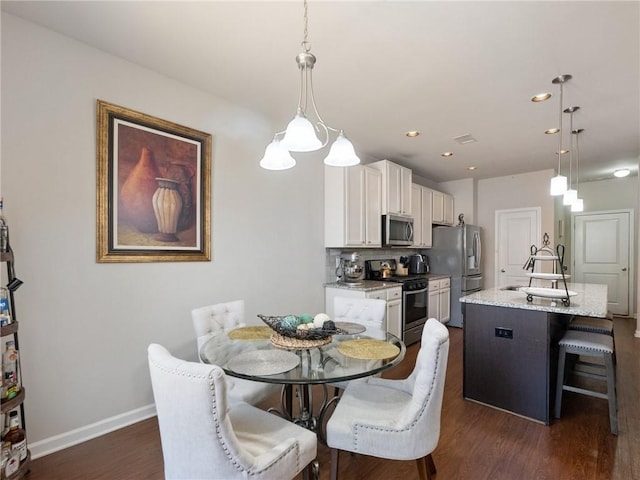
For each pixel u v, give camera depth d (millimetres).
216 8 1739
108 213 2143
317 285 3738
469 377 2631
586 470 1793
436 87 2594
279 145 1823
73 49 2010
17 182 1813
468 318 2643
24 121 1837
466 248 5180
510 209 5609
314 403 2564
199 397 1066
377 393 1787
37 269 1879
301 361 1592
